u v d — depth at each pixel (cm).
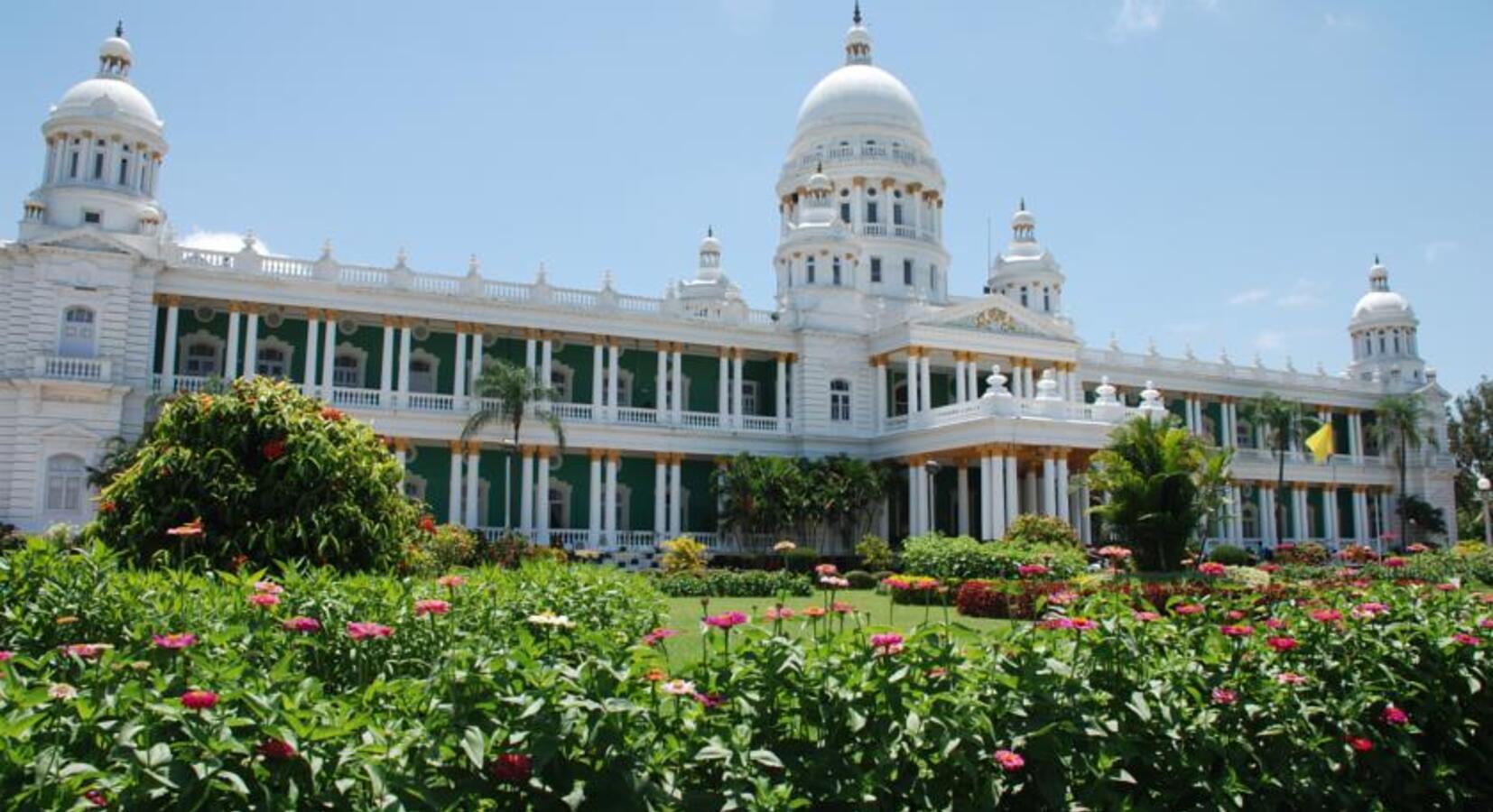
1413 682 1073
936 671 839
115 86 5438
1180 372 8056
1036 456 5800
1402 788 1038
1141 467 3728
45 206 5134
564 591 1599
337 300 5456
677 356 6303
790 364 6669
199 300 5259
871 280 7825
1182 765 877
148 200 5347
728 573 4175
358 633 965
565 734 682
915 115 8394
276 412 1952
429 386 5962
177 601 1165
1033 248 8275
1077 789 824
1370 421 9100
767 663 820
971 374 6594
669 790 698
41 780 613
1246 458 7888
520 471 5931
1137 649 951
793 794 752
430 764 684
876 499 6091
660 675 807
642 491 6350
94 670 835
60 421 4797
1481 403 10388
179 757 627
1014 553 3812
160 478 1855
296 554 1873
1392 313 9438
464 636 1157
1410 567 4478
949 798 788
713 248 8788
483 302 5753
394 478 2123
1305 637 1115
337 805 645
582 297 6062
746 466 5831
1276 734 941
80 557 1280
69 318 4934
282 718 673
